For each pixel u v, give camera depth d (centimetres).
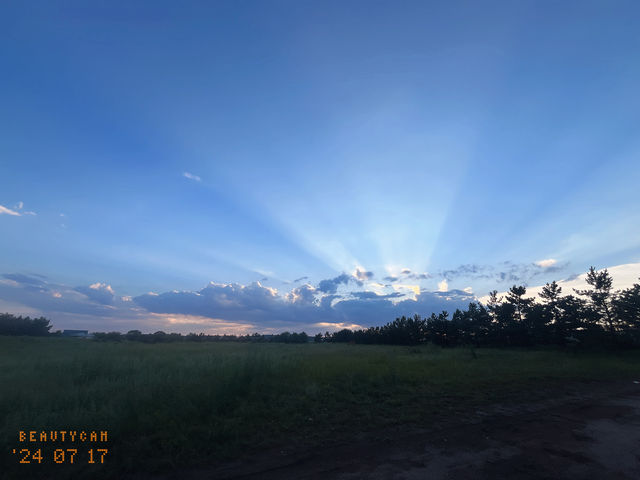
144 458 548
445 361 1938
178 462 544
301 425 734
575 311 4031
